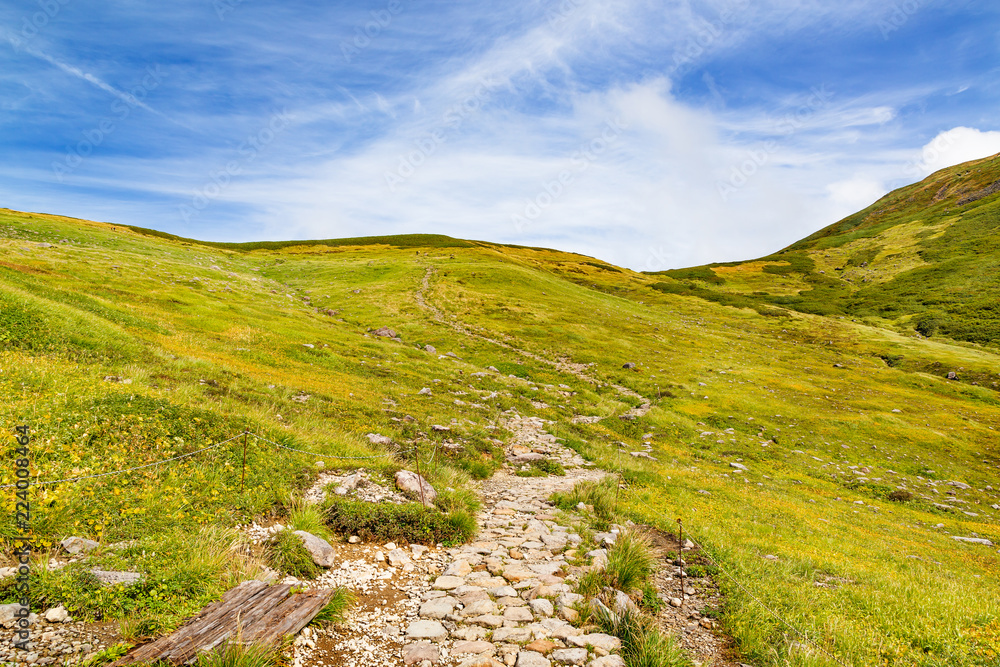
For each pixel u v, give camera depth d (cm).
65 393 1170
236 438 1245
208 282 5756
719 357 5744
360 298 6725
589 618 761
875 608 916
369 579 850
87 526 745
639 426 3353
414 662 630
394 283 7631
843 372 5544
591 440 2798
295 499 1050
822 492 2623
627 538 1057
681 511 1547
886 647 765
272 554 818
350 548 958
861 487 2816
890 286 10494
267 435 1349
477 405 3042
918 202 17675
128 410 1195
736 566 1045
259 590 677
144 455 1023
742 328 7788
